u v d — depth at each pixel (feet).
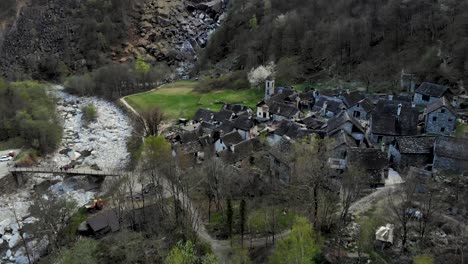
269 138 313.32
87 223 242.58
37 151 366.43
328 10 584.81
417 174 226.58
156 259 204.44
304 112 384.88
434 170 238.68
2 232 258.78
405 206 194.59
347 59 488.02
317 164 223.92
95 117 465.88
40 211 254.68
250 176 252.21
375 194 225.15
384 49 465.47
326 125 302.25
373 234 186.70
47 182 319.47
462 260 164.45
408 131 284.82
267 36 583.99
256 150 291.38
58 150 382.22
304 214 209.67
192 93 528.63
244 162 278.87
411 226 193.26
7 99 413.80
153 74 603.26
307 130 290.35
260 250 196.34
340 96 368.48
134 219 238.48
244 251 192.95
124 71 580.30
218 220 226.79
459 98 334.85
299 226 173.99
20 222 269.03
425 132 290.97
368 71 439.22
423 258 167.22
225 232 215.10
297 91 431.84
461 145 237.66
